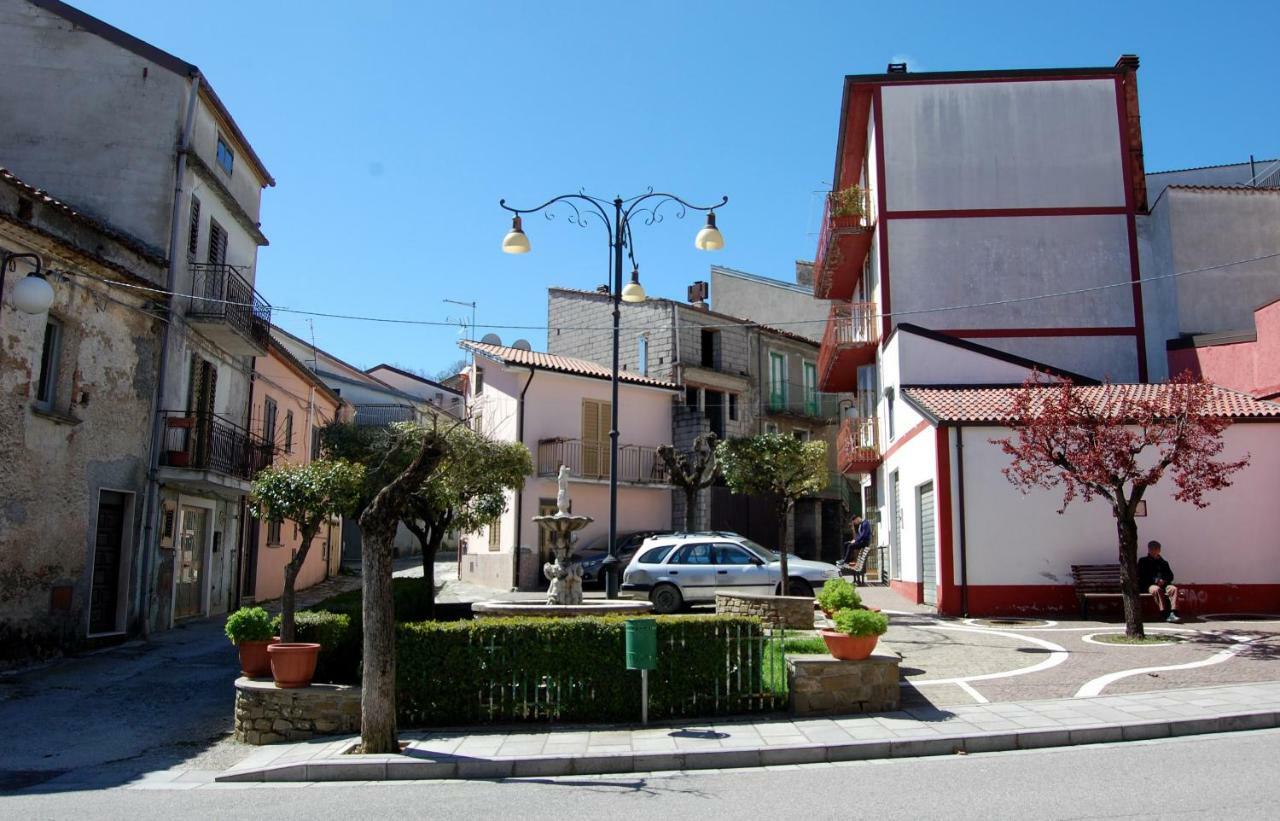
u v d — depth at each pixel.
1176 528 16.27
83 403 14.72
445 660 9.37
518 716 9.36
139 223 17.03
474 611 14.29
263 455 21.12
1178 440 13.12
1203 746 7.71
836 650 9.52
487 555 30.08
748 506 33.50
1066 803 6.05
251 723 9.13
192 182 17.86
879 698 9.40
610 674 9.45
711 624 9.62
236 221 20.81
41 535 13.73
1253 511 16.14
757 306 39.88
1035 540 16.44
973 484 16.66
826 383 29.39
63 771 8.12
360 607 11.36
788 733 8.48
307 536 10.59
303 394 27.50
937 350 20.59
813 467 18.52
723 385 34.28
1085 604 15.80
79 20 17.52
